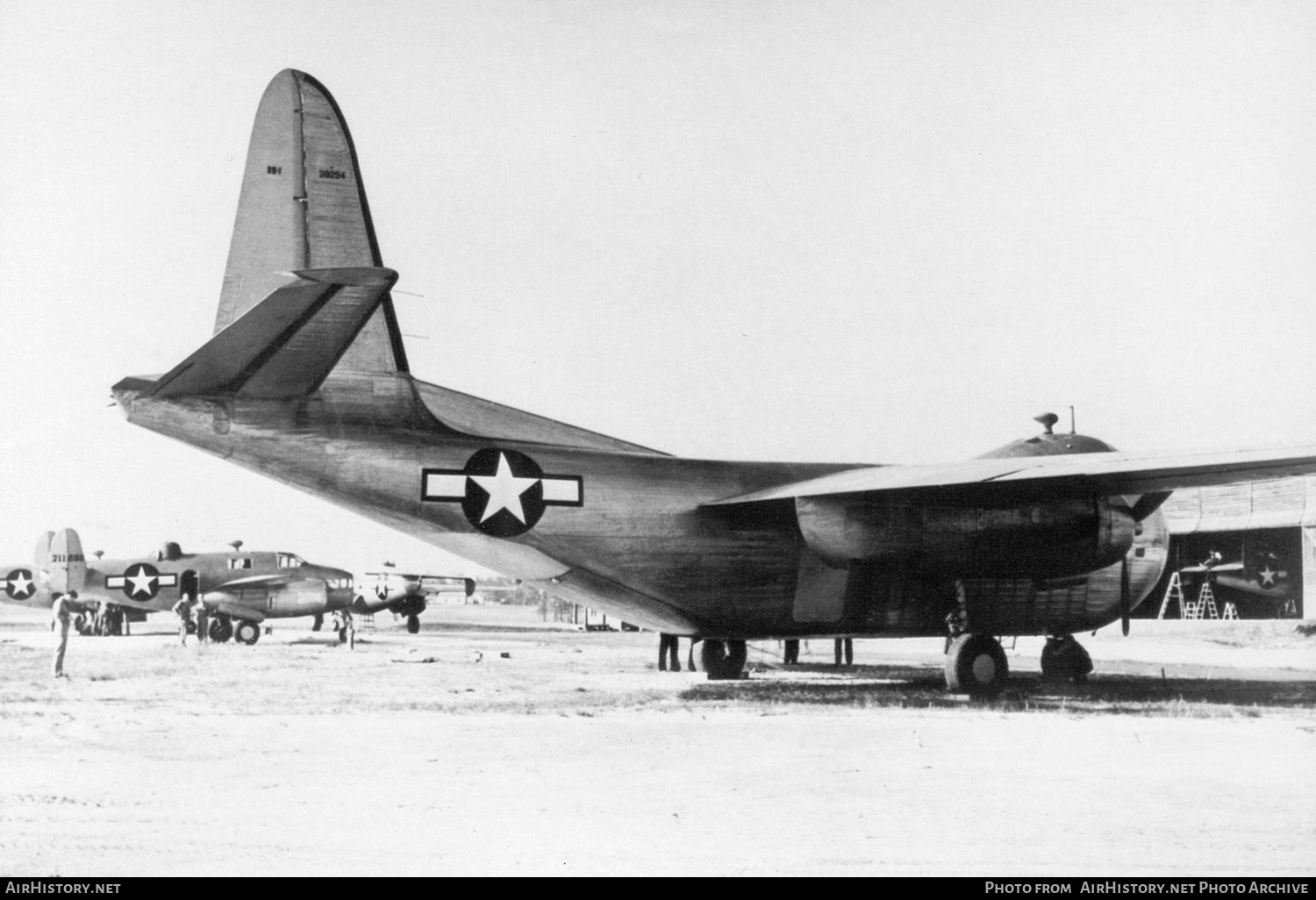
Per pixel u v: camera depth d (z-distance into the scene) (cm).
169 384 1176
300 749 1039
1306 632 2773
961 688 1393
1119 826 820
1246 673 1844
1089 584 1546
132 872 705
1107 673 1827
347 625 2841
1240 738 1124
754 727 1159
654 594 1370
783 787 916
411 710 1273
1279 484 2744
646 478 1366
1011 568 1415
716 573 1381
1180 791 920
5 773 945
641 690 1481
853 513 1352
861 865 738
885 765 996
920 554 1378
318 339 1148
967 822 827
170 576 2878
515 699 1368
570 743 1073
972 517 1395
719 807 860
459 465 1273
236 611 2717
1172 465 1183
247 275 1249
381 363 1269
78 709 1284
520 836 785
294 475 1229
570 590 1381
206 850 751
